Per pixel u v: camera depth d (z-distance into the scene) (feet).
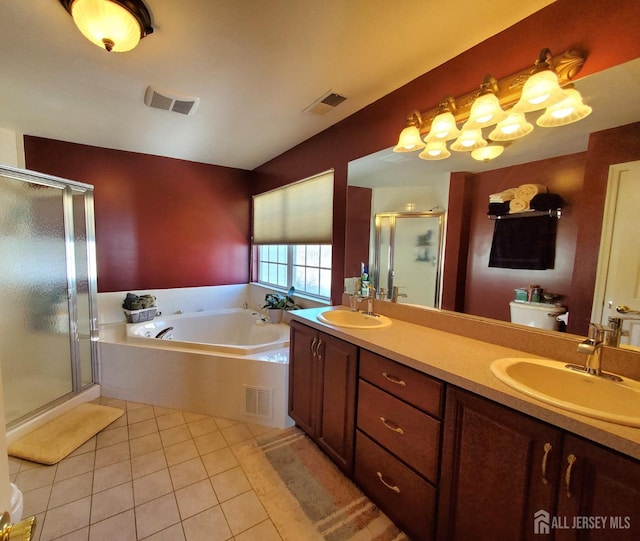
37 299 7.15
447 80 5.46
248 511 4.84
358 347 5.16
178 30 4.64
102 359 8.42
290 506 4.94
